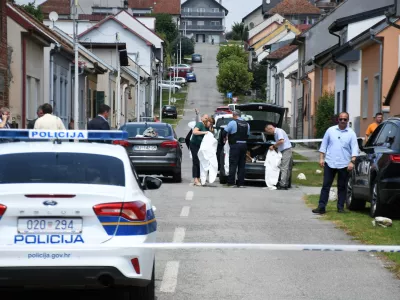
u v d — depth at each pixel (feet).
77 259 46.80
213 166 148.36
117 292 57.88
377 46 219.00
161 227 89.25
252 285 59.93
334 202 120.06
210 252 74.02
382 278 63.05
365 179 101.65
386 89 211.61
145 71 584.81
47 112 117.29
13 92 203.21
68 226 47.32
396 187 92.99
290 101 487.61
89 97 338.95
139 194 51.67
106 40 614.75
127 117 488.85
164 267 66.69
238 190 139.95
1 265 46.16
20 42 204.74
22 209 46.73
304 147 344.90
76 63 231.50
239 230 87.45
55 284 46.98
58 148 54.29
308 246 47.85
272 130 145.79
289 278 62.64
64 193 47.21
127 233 48.19
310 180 169.17
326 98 307.99
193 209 107.45
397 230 87.61
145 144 154.51
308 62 338.75
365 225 91.45
